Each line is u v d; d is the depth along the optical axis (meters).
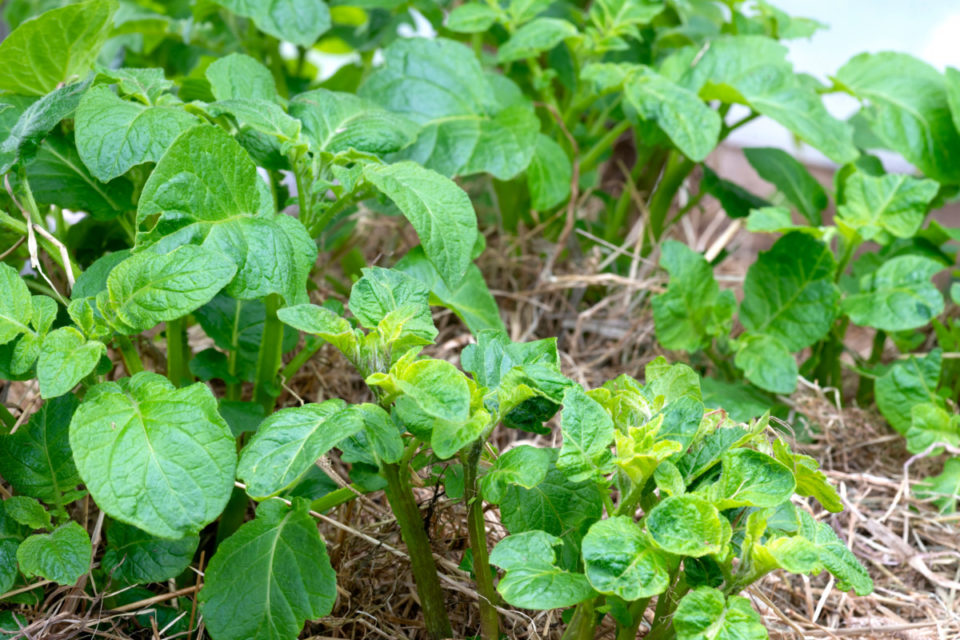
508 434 1.32
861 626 1.16
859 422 1.35
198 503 0.96
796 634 1.11
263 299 1.11
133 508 0.95
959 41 2.00
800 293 1.29
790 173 1.45
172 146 1.01
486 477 1.00
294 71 1.70
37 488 1.05
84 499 1.13
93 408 0.98
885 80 1.41
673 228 1.73
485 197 1.56
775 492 0.97
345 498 1.07
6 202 1.10
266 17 1.30
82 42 1.14
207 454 0.97
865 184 1.32
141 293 1.00
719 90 1.36
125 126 1.05
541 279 1.44
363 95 1.28
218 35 1.61
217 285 0.99
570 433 0.99
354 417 0.98
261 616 1.01
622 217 1.50
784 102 1.35
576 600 0.95
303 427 0.98
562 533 1.04
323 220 1.12
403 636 1.10
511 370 1.01
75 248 1.20
